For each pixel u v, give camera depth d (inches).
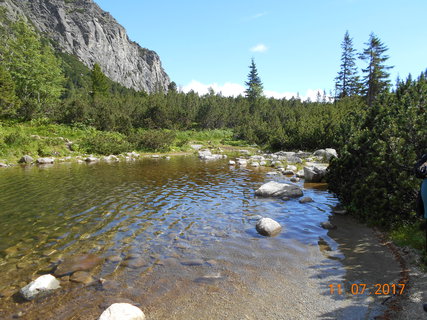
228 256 220.7
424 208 130.6
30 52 1678.2
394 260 200.1
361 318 139.1
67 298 165.2
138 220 312.7
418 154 268.1
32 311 153.6
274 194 418.0
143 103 1925.4
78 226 293.3
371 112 412.2
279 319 142.0
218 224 299.7
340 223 295.7
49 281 176.6
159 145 1240.2
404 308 142.6
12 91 1339.8
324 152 862.5
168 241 253.4
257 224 285.3
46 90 1749.5
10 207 362.6
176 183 528.4
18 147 897.5
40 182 532.7
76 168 732.0
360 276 181.6
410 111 279.9
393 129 288.5
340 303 153.5
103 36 6875.0
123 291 171.5
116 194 436.5
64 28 6112.2
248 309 150.9
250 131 1640.0
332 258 212.1
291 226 290.4
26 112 1350.9
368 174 308.0
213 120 2005.4
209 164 823.7
